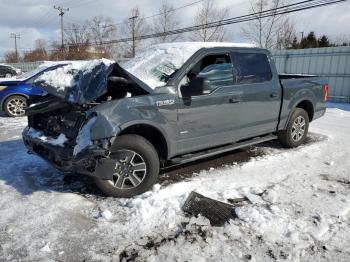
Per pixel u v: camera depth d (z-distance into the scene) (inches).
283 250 114.4
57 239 121.7
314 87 239.6
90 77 150.5
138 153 152.4
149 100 152.1
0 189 166.2
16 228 128.9
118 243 119.2
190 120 167.0
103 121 138.7
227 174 185.2
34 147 175.8
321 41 1478.8
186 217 135.6
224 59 183.6
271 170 192.1
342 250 114.5
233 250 114.3
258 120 201.8
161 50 186.2
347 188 167.0
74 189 165.8
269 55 209.0
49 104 168.6
